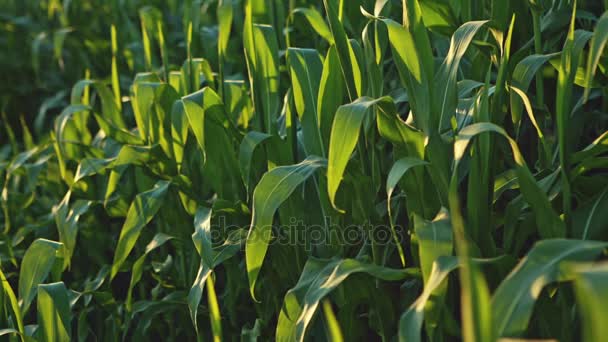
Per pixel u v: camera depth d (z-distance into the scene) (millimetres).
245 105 1817
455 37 1306
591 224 1276
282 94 2096
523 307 919
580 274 735
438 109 1313
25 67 3742
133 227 1674
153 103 1833
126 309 1742
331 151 1220
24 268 1602
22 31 3900
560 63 1294
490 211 1257
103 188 2137
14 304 1489
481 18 1574
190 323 1796
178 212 1805
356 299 1382
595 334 718
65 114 1995
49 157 2201
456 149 1083
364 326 1558
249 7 1537
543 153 1474
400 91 1683
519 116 1396
